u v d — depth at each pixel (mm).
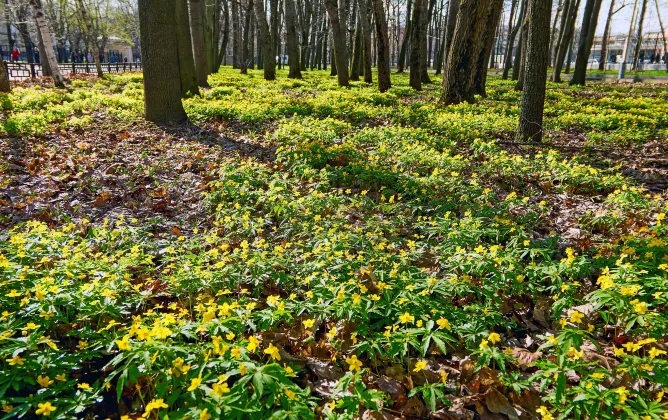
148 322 3707
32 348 3182
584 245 5438
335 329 3574
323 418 2977
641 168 8594
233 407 2572
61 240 5062
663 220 5668
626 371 3188
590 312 4062
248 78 29859
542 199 7234
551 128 12531
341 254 4742
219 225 6109
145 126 12039
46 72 30125
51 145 9734
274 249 5035
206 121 13008
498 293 4484
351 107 14922
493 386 3299
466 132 11328
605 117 13102
